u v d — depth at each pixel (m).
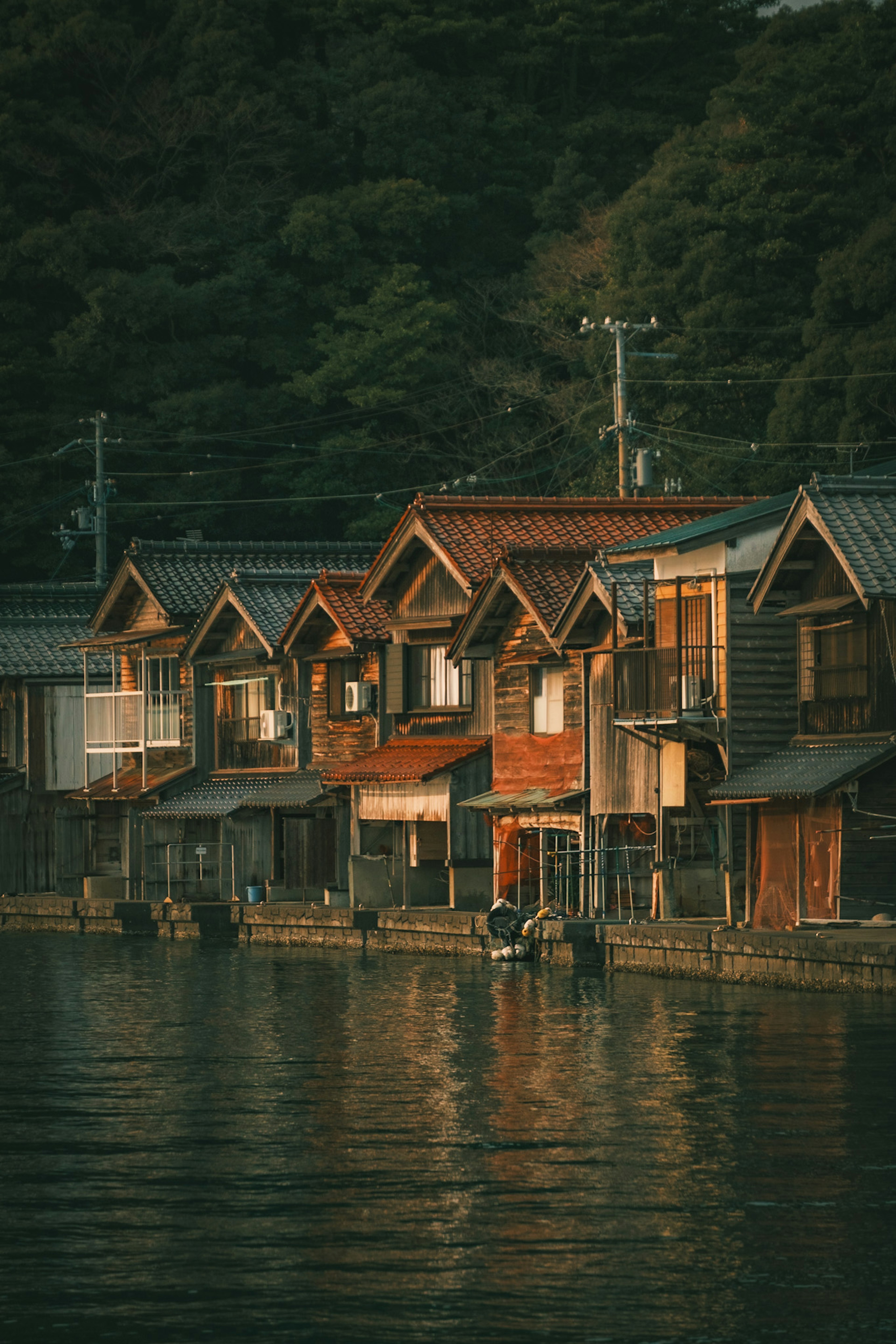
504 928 45.94
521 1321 15.49
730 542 43.47
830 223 76.12
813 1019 32.31
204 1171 20.94
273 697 61.94
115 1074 28.16
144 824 65.56
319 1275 16.77
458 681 54.16
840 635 41.03
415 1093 25.98
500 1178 20.41
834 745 40.88
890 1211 18.80
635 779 46.38
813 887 39.97
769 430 72.00
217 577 66.69
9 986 41.81
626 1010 34.66
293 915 53.94
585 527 54.34
